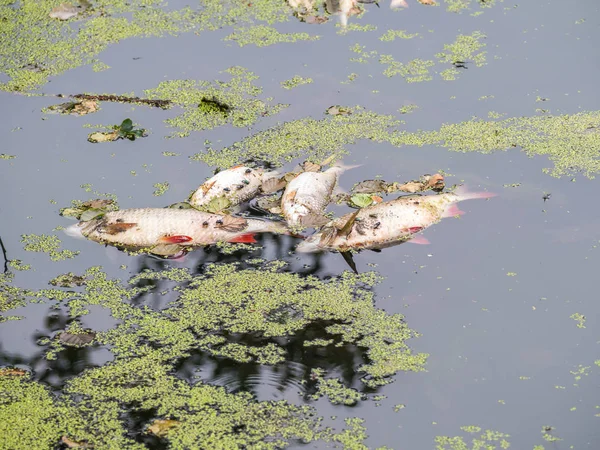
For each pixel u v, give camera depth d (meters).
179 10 7.88
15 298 4.65
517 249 4.88
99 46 7.29
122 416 3.90
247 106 6.41
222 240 5.05
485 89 6.54
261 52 7.16
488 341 4.28
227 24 7.63
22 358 4.24
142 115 6.32
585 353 4.19
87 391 4.05
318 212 5.19
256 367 4.17
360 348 4.27
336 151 5.86
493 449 3.67
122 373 4.15
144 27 7.59
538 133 5.98
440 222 5.12
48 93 6.62
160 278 4.80
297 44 7.27
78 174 5.66
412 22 7.59
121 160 5.81
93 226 5.07
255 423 3.84
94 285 4.75
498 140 5.92
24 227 5.18
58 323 4.48
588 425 3.79
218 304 4.60
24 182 5.58
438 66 6.88
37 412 3.93
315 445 3.71
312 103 6.42
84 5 7.95
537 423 3.82
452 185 5.45
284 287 4.70
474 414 3.87
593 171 5.56
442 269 4.77
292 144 5.95
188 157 5.84
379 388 4.02
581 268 4.73
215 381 4.09
